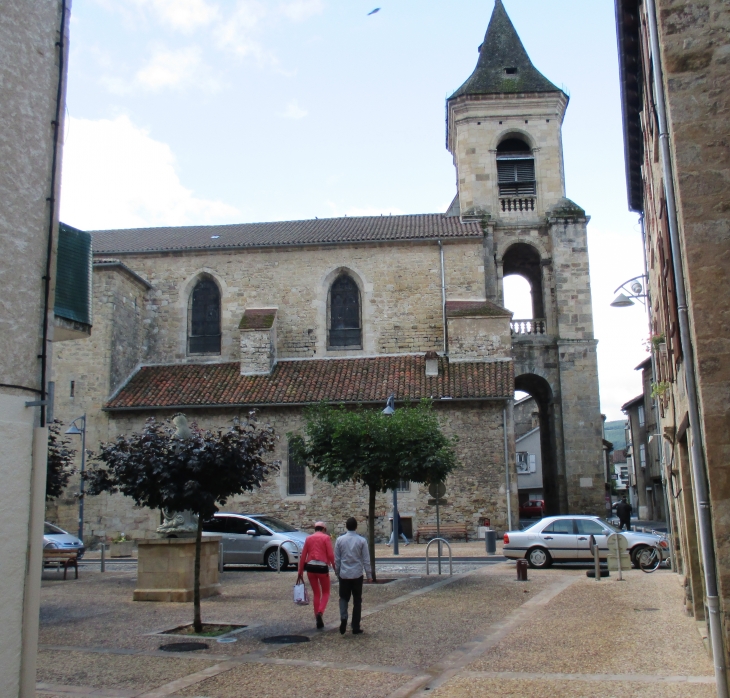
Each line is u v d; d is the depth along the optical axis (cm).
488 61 3962
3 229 652
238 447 1249
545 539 2155
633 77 1331
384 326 3316
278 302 3359
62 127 733
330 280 3391
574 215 3588
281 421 2931
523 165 3809
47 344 694
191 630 1150
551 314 3559
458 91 3884
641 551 2033
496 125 3806
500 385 2908
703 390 738
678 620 1152
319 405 2011
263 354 3152
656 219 1155
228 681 826
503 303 3609
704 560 753
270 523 2277
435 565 2206
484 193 3738
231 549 2200
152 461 1219
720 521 717
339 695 760
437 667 877
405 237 3344
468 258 3331
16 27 684
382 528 2859
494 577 1859
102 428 2972
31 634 643
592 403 3388
